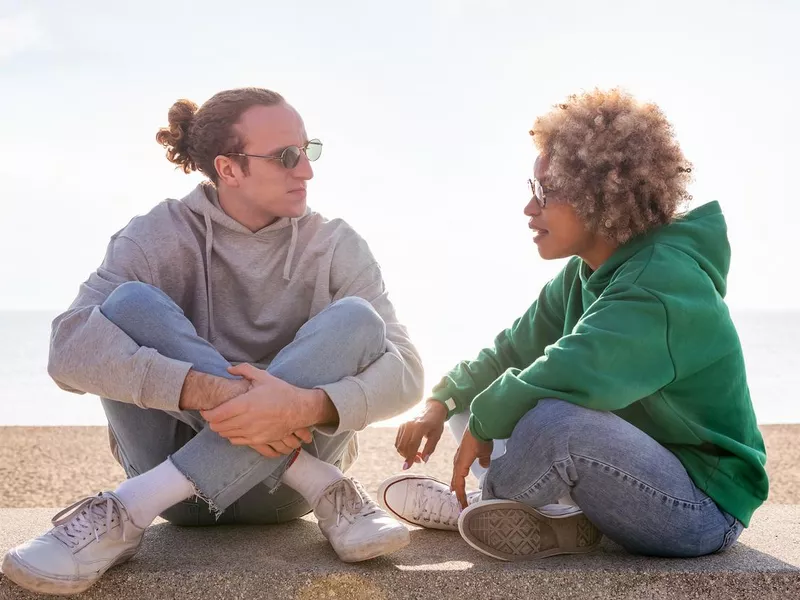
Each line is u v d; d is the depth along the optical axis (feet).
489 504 6.82
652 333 6.46
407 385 7.54
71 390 7.23
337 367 6.96
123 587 6.38
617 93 7.54
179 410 6.68
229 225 8.23
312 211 8.70
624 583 6.49
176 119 8.55
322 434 7.64
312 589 6.40
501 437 6.92
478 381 8.54
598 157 7.14
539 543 6.93
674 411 6.82
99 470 20.62
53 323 7.22
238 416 6.46
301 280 8.30
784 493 17.57
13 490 17.94
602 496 6.64
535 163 7.70
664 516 6.67
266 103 8.20
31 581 5.89
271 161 8.00
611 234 7.24
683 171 7.34
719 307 6.81
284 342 8.35
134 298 6.84
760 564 6.78
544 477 6.65
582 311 7.94
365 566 6.64
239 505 7.87
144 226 8.05
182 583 6.39
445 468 19.15
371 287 8.33
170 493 6.56
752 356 154.30
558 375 6.50
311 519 8.84
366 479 17.69
